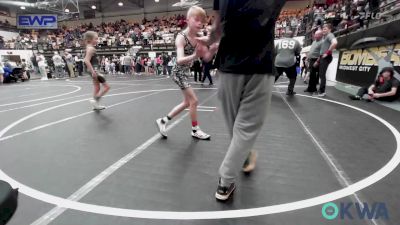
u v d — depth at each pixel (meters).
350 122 4.09
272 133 3.56
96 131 3.77
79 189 2.13
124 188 2.14
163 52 21.53
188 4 22.97
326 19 12.55
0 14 30.88
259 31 1.71
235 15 1.67
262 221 1.72
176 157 2.78
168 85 10.64
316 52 7.09
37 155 2.86
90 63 5.04
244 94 1.84
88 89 9.55
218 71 1.94
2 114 5.10
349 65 8.12
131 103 6.11
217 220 1.73
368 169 2.45
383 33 5.98
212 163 2.62
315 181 2.24
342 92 7.26
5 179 2.31
